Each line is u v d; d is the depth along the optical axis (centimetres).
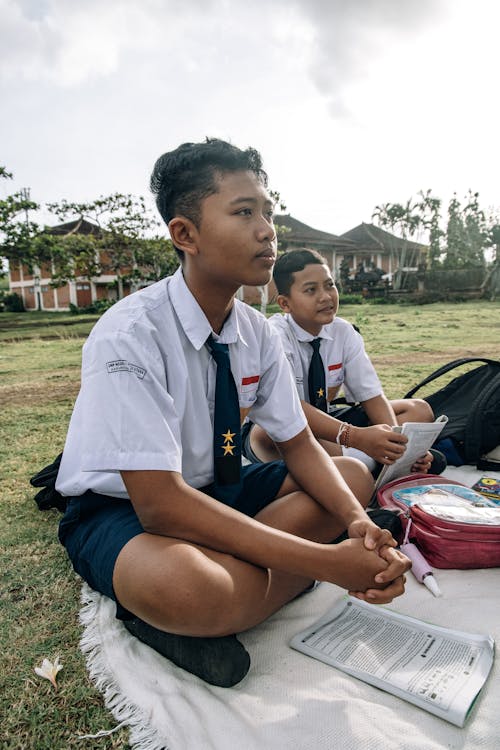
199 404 165
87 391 149
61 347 1138
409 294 2877
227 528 139
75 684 149
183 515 140
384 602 144
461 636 155
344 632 162
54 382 674
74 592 192
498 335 1088
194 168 146
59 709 141
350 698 137
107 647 161
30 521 250
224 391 165
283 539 140
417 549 203
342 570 141
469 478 274
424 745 121
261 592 143
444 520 195
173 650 151
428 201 3762
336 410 303
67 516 171
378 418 275
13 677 152
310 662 151
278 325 267
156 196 159
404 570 142
